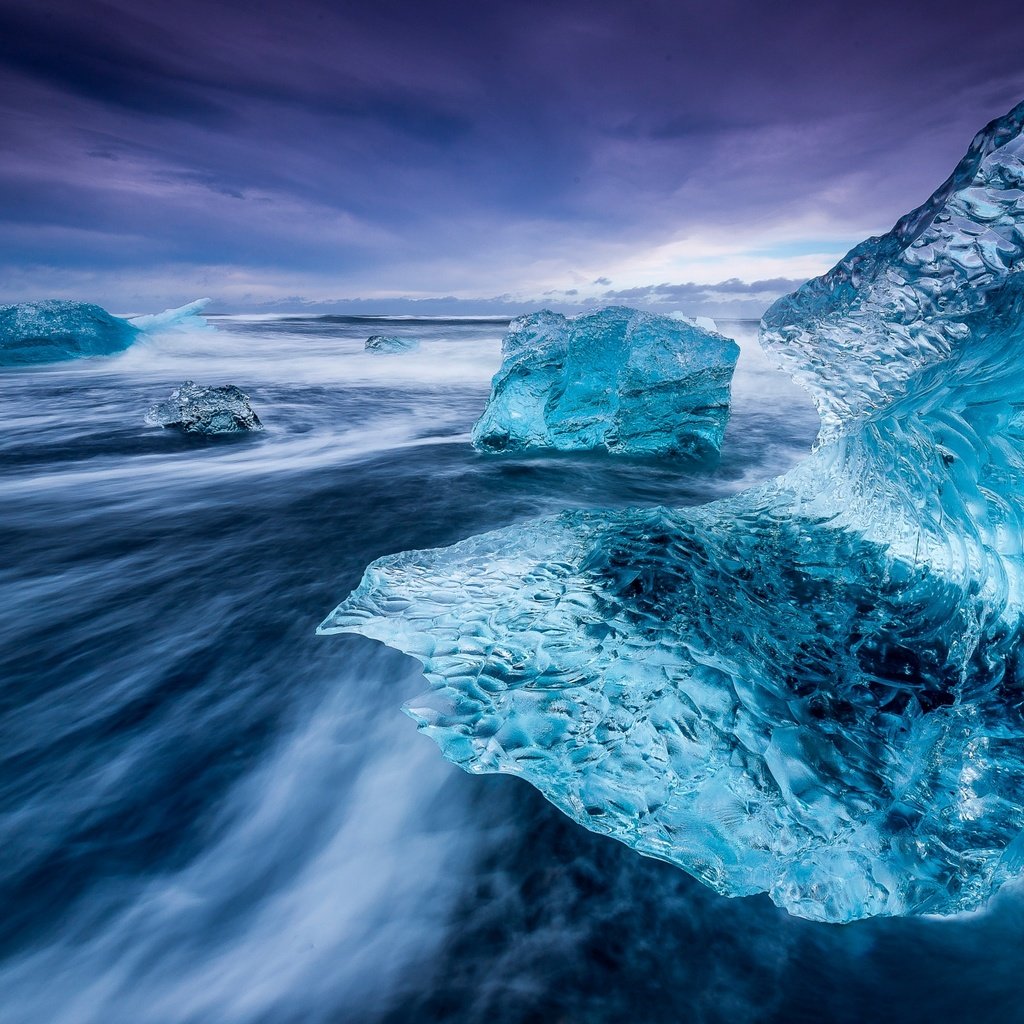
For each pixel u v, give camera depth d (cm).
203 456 649
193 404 757
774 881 142
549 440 628
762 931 138
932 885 140
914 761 149
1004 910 143
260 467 593
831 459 225
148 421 793
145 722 212
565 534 248
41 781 187
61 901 150
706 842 145
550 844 161
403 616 229
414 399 1023
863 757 148
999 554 158
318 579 325
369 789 182
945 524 165
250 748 200
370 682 231
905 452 178
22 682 235
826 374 204
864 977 129
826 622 180
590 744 160
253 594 308
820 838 139
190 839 167
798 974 129
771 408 895
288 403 973
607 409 618
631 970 130
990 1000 123
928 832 143
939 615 164
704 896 146
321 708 218
